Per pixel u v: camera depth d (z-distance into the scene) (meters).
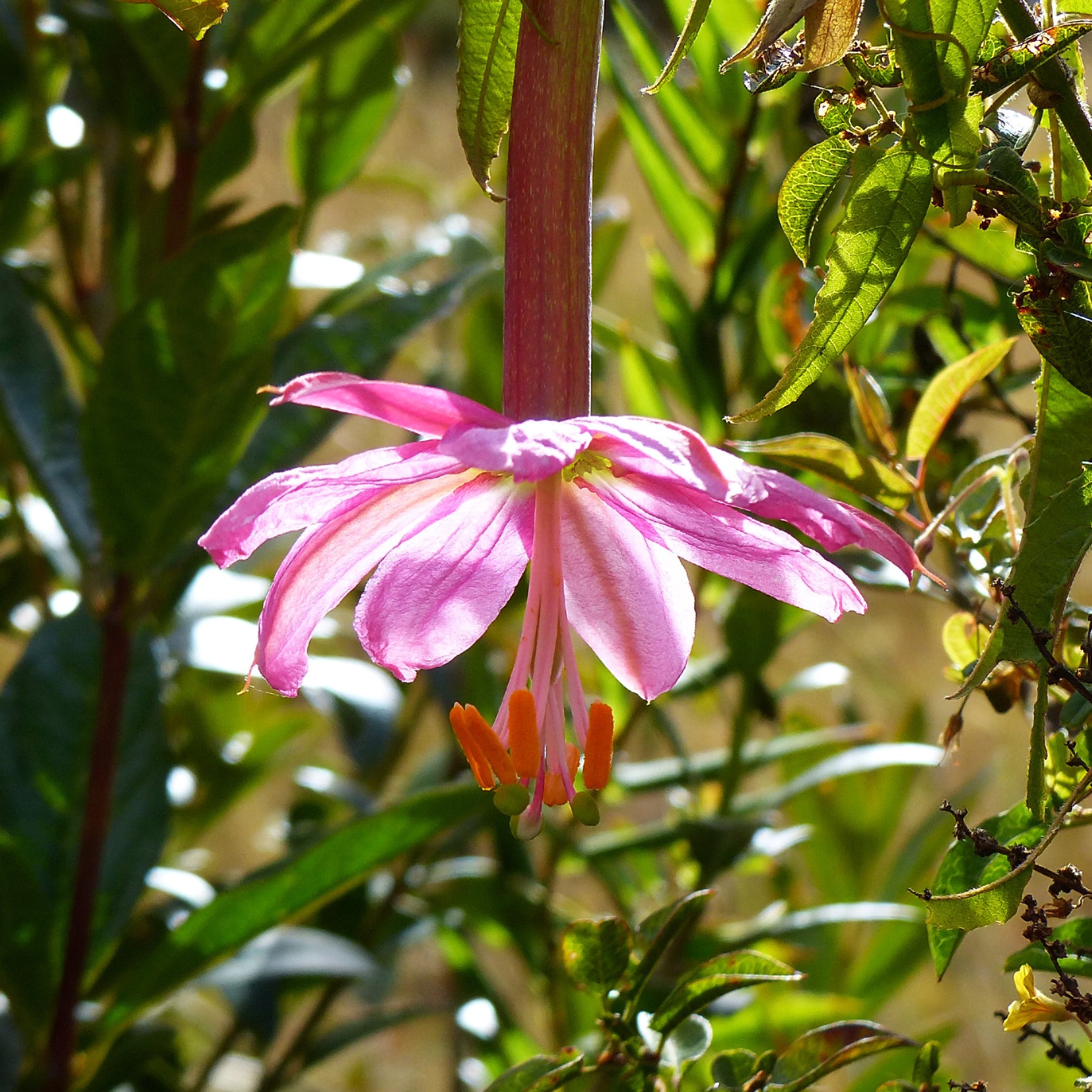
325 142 0.64
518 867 0.65
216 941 0.51
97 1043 0.52
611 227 0.76
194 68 0.54
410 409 0.41
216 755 0.72
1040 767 0.39
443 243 0.76
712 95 0.57
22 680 0.53
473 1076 0.77
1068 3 0.41
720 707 0.68
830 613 0.43
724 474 0.40
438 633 0.44
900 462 0.48
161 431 0.51
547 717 0.43
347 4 0.54
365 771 0.72
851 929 0.72
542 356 0.42
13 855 0.51
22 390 0.54
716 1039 0.64
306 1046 0.64
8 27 0.60
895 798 0.71
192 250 0.49
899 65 0.39
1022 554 0.40
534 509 0.44
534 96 0.42
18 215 0.65
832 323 0.40
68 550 0.65
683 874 0.64
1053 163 0.40
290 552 0.43
